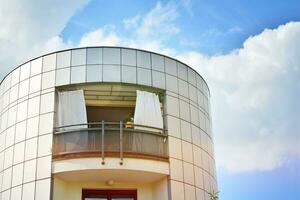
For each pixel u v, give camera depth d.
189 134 21.97
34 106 21.03
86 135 19.81
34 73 21.72
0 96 23.48
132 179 20.52
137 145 20.06
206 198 21.69
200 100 23.56
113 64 21.39
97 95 22.11
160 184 20.70
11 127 21.55
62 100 20.80
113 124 21.25
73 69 21.22
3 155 21.47
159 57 22.42
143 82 21.48
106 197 20.58
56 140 20.00
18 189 19.97
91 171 19.36
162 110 21.84
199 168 21.81
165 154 20.72
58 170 19.36
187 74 23.27
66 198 20.06
